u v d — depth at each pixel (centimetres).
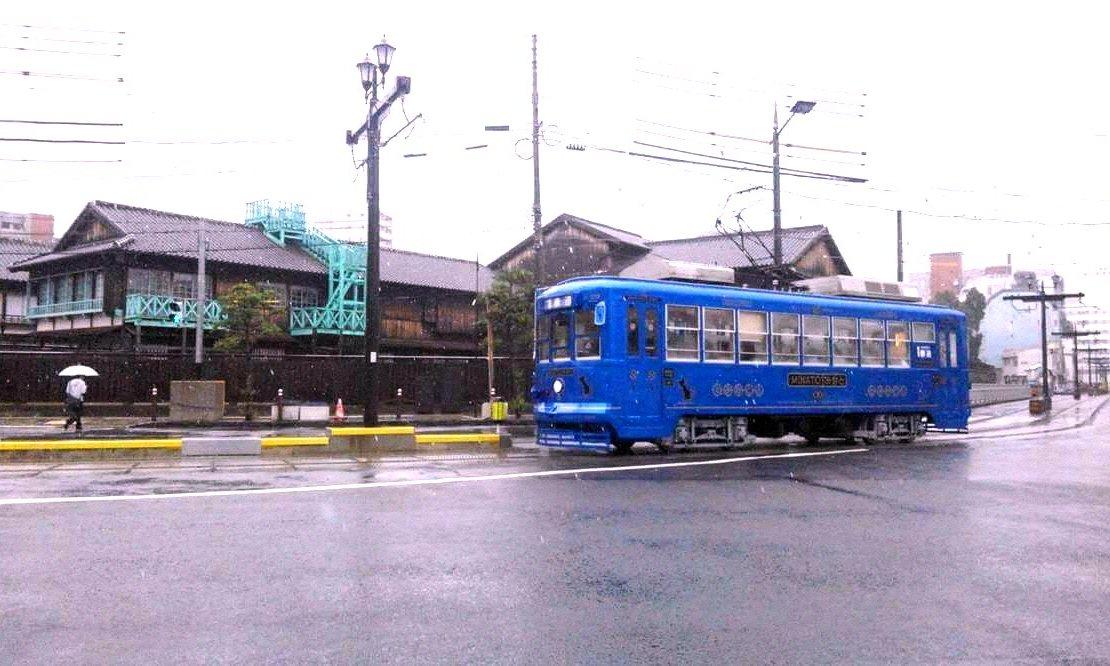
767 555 688
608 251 3894
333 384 2809
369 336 1873
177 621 500
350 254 3747
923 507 930
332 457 1452
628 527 794
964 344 2041
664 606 544
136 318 3105
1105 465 1377
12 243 4084
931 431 2216
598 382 1462
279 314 3294
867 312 1834
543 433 1569
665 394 1498
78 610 518
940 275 8012
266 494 970
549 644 470
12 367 2533
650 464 1328
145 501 912
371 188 1878
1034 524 834
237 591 563
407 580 596
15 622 494
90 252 3161
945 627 507
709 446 1614
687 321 1545
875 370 1831
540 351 1597
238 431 2116
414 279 3966
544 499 951
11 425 2214
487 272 4284
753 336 1631
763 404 1627
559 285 1573
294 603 538
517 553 682
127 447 1405
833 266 4262
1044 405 3322
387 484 1059
